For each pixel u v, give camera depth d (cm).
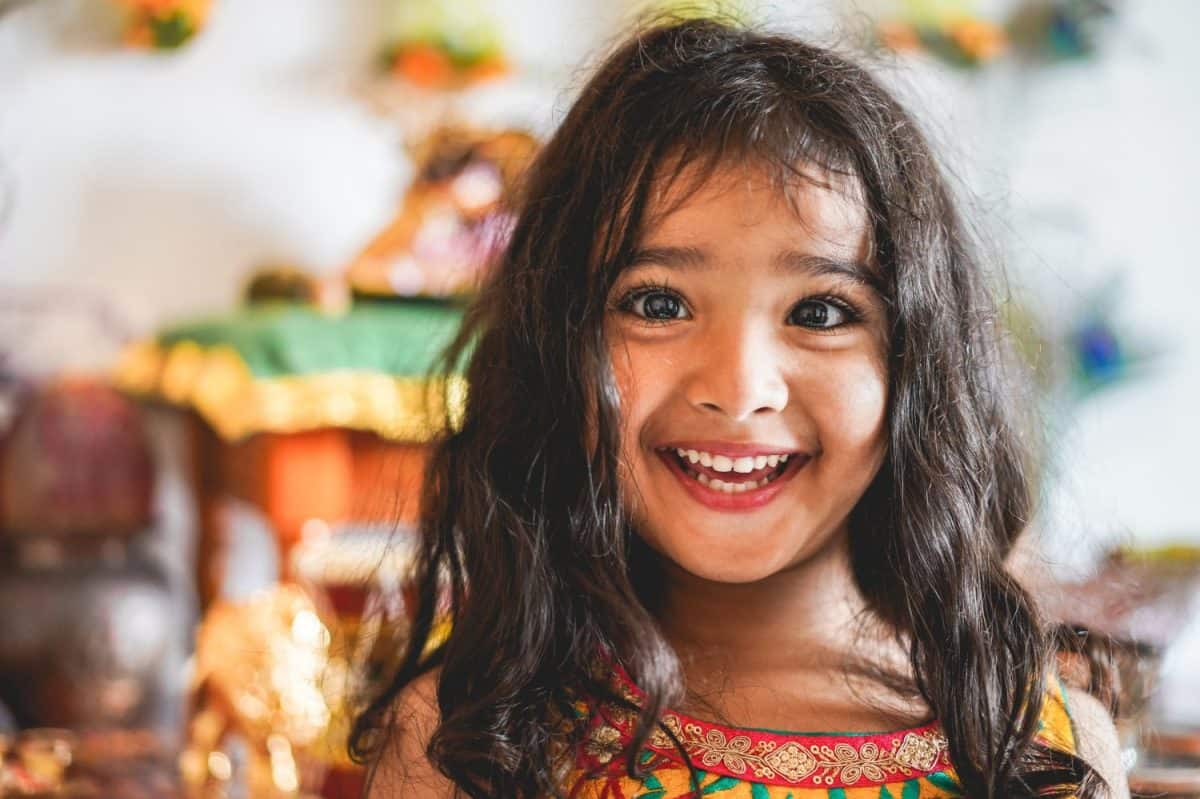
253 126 211
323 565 136
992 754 77
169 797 113
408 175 213
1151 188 250
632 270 74
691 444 74
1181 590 127
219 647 125
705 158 74
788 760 75
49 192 203
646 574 82
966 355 85
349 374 167
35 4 202
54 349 202
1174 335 250
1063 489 155
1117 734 89
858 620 83
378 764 84
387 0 213
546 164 84
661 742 76
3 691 171
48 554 180
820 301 74
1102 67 248
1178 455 251
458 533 87
